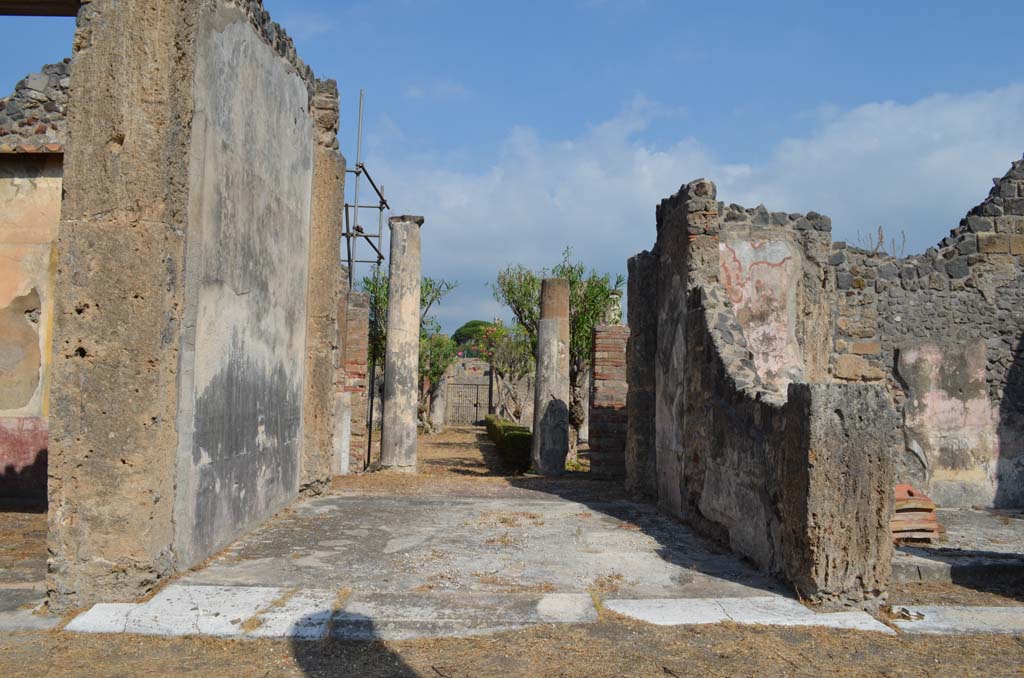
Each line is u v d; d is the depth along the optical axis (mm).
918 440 9539
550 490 10375
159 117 4910
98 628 4277
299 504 8336
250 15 6633
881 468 4895
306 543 6348
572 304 20734
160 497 4895
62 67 9195
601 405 12234
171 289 5043
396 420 13461
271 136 7266
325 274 8945
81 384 4750
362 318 14125
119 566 4684
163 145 4918
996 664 4047
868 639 4340
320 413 8945
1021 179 9914
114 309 4777
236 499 6453
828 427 4863
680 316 8273
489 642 4184
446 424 37531
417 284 13805
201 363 5625
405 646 4121
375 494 9398
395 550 6133
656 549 6371
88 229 4801
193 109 5398
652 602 4766
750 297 9125
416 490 10000
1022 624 4590
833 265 9500
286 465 8086
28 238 9109
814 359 9227
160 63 4930
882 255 9688
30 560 5789
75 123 4859
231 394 6293
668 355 8719
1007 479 9578
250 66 6633
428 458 20000
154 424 4812
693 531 7262
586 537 6832
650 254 10055
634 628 4395
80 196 4820
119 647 4082
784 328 9133
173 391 5086
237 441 6465
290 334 8086
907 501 7043
